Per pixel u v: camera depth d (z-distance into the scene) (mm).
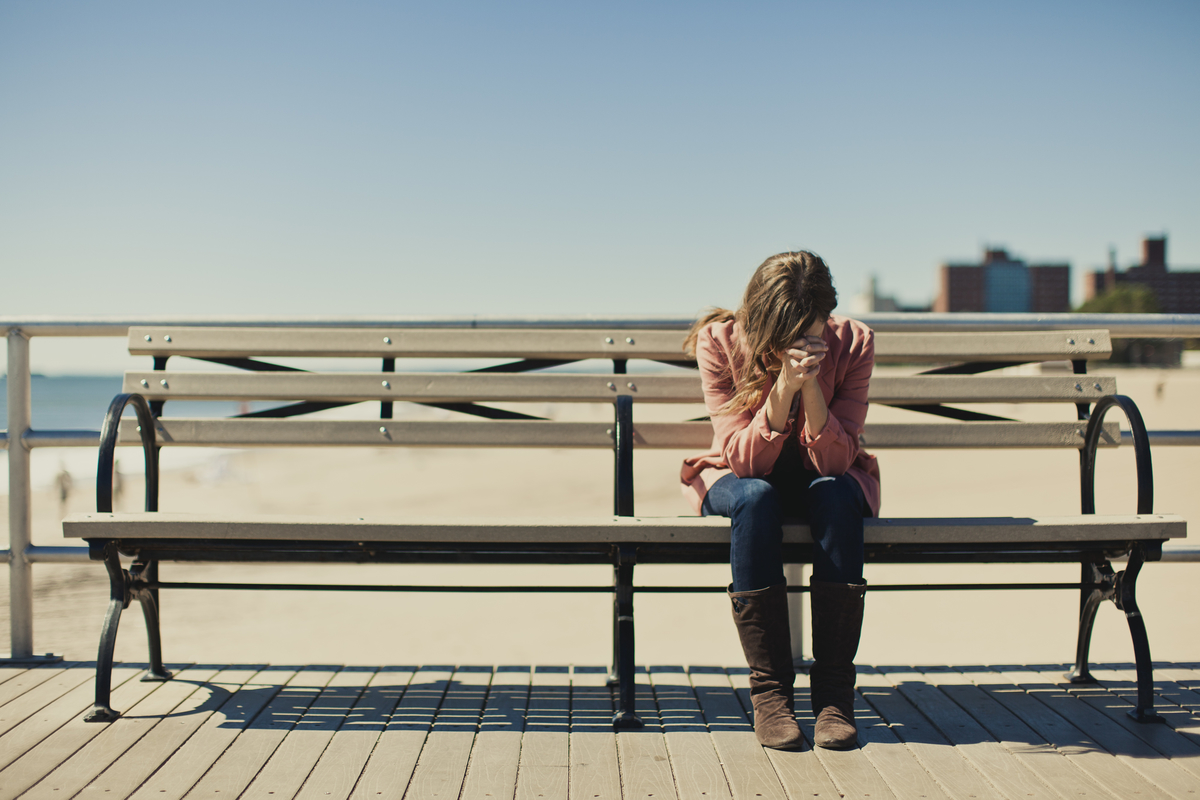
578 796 1657
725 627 5758
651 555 2064
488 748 1889
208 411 33094
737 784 1703
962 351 2516
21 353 2574
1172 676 2408
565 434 2533
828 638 1912
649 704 2166
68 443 2529
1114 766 1796
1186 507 7984
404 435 2529
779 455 2100
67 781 1713
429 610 6219
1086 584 2160
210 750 1870
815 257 2041
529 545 2051
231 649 4887
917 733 1977
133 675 2373
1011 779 1731
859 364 2123
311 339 2580
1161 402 31266
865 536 1952
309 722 2037
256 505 14914
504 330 2643
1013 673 2430
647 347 2600
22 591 2520
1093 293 155125
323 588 2027
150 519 1937
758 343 2000
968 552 2084
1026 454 16750
